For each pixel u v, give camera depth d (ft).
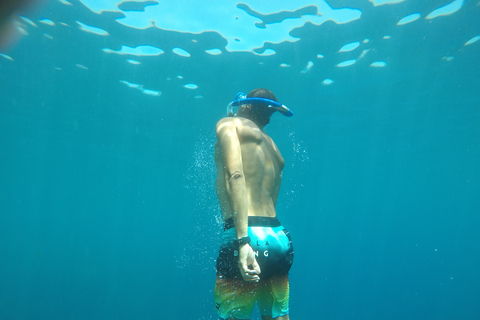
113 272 148.15
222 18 33.37
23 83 49.24
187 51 39.55
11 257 306.14
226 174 6.66
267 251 6.55
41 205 215.51
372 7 31.40
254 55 40.27
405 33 35.70
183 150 87.71
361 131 73.10
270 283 7.06
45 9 32.14
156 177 127.13
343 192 170.91
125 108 59.06
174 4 31.45
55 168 112.57
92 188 154.40
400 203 214.69
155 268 165.48
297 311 97.86
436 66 43.45
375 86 49.62
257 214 6.93
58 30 35.70
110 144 83.05
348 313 96.78
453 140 81.20
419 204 218.38
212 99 54.29
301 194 172.45
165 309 81.87
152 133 73.61
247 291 6.59
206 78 46.52
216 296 6.84
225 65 42.75
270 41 37.24
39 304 87.76
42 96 54.13
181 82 48.03
